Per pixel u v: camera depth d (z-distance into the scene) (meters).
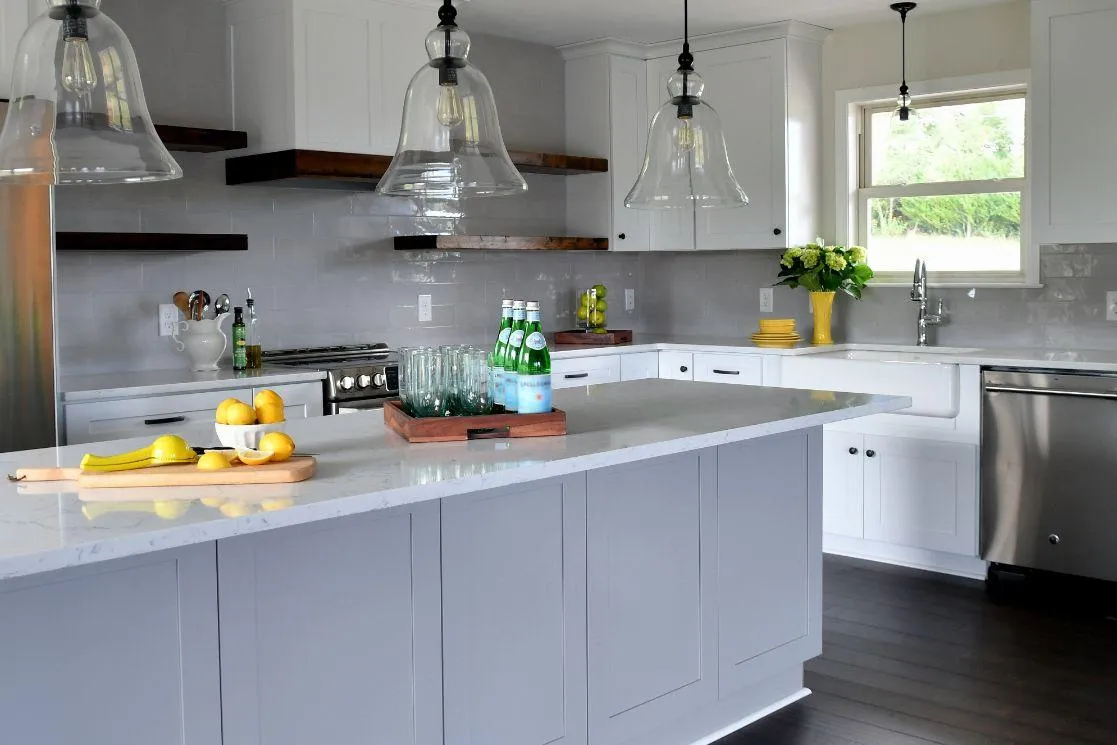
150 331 4.62
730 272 6.25
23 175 2.08
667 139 2.96
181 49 4.68
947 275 5.50
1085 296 5.01
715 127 2.97
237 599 2.13
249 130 4.77
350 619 2.31
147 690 2.01
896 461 4.89
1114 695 3.41
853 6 5.21
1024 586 4.61
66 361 4.39
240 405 2.45
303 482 2.19
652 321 6.64
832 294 5.55
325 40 4.65
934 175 5.56
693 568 3.10
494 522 2.58
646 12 5.28
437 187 2.60
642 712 2.97
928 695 3.45
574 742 2.80
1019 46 5.16
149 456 2.29
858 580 4.72
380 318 5.42
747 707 3.35
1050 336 5.13
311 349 5.05
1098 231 4.62
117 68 1.93
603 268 6.46
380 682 2.38
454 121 2.46
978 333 5.35
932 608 4.32
